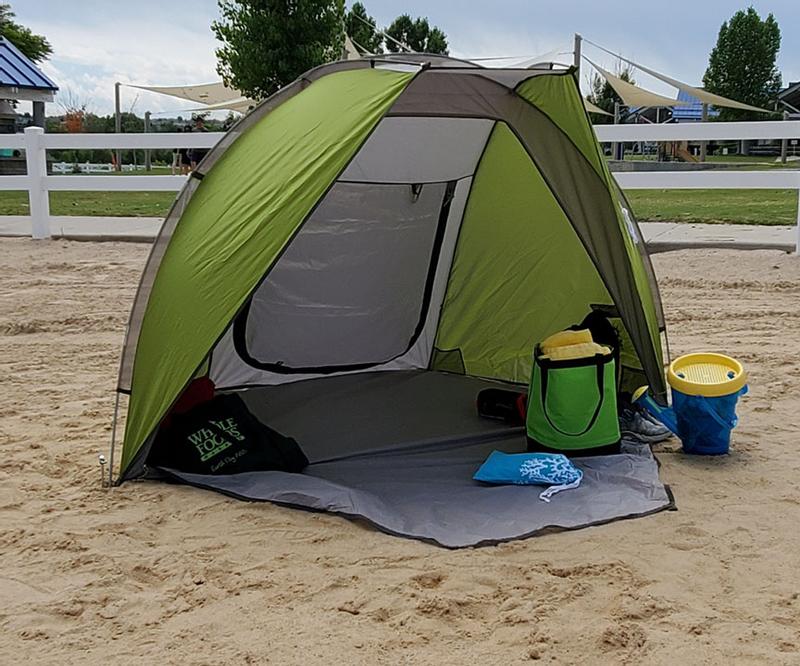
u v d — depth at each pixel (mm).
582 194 4641
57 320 7867
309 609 3195
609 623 3078
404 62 4891
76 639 3016
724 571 3453
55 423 5250
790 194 19344
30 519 3945
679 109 45156
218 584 3383
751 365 6344
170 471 4410
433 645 2963
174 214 4781
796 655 2885
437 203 6074
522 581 3387
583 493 4195
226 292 4176
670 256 10133
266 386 6043
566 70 4562
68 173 31172
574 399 4574
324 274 5969
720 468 4535
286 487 4223
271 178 4355
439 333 6461
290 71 21531
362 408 5633
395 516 4000
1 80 22031
